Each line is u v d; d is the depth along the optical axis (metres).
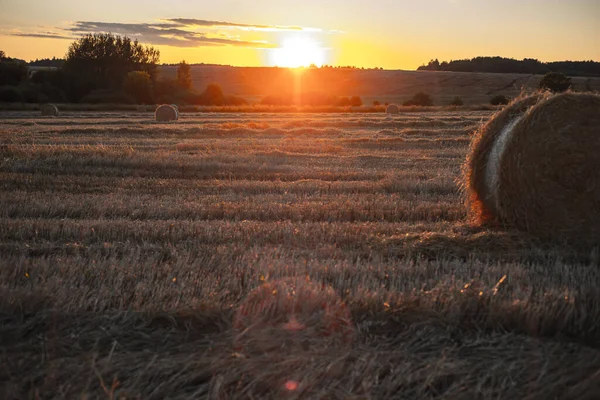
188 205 9.62
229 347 4.34
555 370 4.12
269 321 4.72
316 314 4.80
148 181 12.09
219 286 5.47
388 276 5.88
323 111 52.44
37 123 29.97
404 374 3.96
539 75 105.06
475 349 4.42
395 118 35.12
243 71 117.00
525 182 7.91
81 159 13.99
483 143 8.59
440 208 9.68
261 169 13.74
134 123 30.69
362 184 11.77
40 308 4.88
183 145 18.11
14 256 6.16
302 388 3.78
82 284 5.31
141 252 6.76
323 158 15.93
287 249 7.04
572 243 7.80
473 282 5.59
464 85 94.44
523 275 5.91
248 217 9.14
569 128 7.78
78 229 7.72
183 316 4.84
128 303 5.06
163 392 3.78
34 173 12.88
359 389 3.79
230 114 45.47
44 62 120.19
